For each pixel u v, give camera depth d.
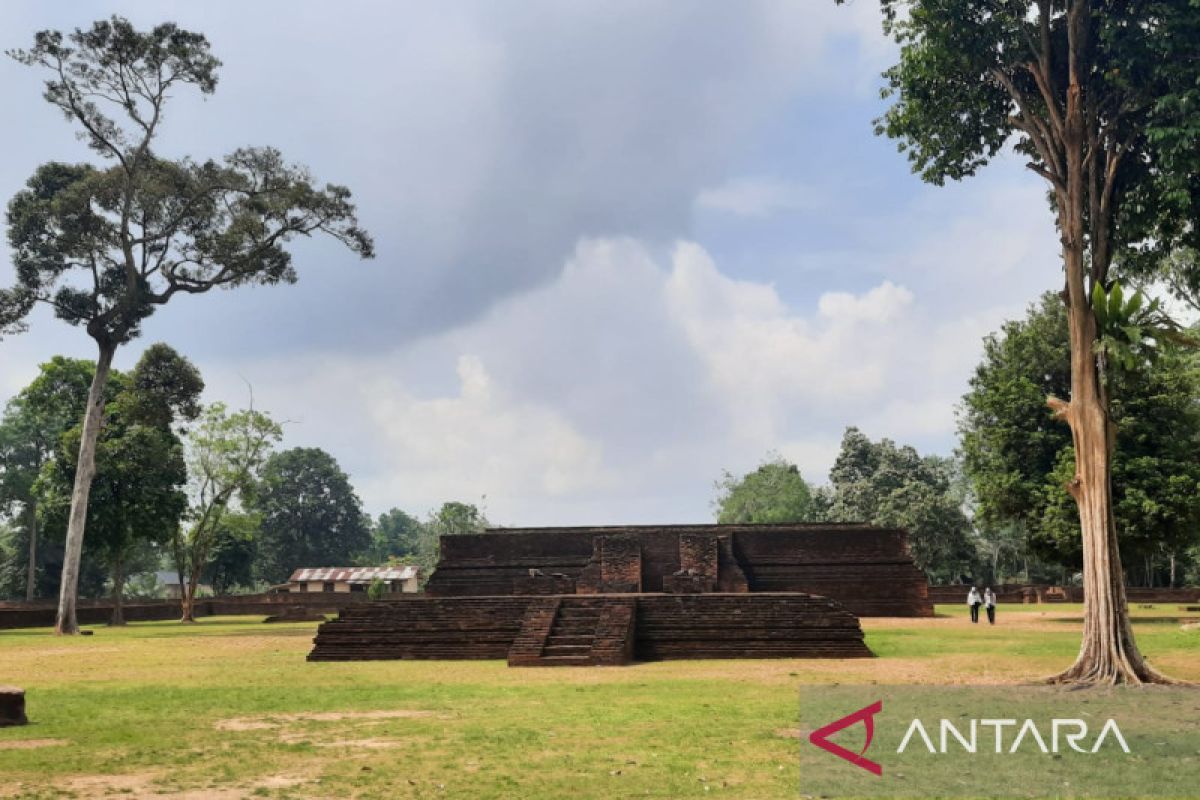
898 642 24.83
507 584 42.16
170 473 44.66
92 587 67.12
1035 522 34.53
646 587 41.25
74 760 9.84
